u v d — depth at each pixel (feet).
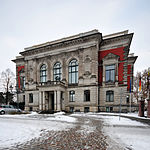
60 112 84.17
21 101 130.11
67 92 99.09
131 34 83.76
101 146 18.94
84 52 95.45
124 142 20.90
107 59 91.40
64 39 107.55
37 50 115.85
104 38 97.50
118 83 86.53
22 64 135.54
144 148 18.12
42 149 17.33
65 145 19.26
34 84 115.24
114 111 84.89
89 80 91.71
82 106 91.50
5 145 18.42
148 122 42.96
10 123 39.45
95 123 40.70
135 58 113.09
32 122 42.42
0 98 171.12
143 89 126.41
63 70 103.14
